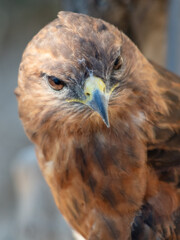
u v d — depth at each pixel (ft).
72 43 5.24
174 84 5.41
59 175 5.41
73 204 5.43
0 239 8.98
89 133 5.34
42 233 6.28
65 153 5.38
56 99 5.30
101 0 5.88
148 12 5.91
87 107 5.29
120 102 5.31
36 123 5.37
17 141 10.19
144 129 5.33
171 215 5.34
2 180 9.87
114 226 5.38
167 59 5.85
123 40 5.30
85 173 5.37
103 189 5.36
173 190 5.34
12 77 10.89
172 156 5.35
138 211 5.35
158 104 5.34
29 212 6.33
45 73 5.27
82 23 5.26
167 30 5.89
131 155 5.33
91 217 5.41
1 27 11.37
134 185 5.34
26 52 5.29
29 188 6.38
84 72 5.25
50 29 5.26
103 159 5.35
